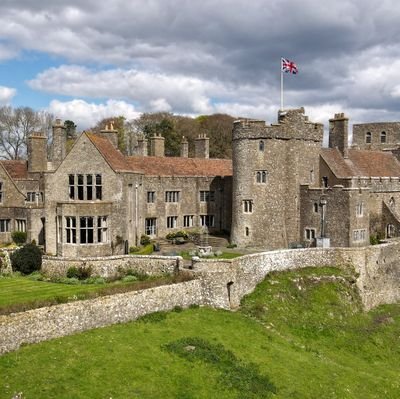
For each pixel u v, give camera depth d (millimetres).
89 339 23375
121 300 26328
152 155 55250
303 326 32094
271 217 44000
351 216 42250
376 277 41531
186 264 34875
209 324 28062
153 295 28062
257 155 44094
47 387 18938
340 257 40125
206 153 60219
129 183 42188
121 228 40312
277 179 44000
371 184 48094
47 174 41188
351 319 35562
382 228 49500
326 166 47188
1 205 48625
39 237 45562
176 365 22359
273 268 36719
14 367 20031
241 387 21562
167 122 92000
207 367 22719
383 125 69562
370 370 28562
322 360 27203
